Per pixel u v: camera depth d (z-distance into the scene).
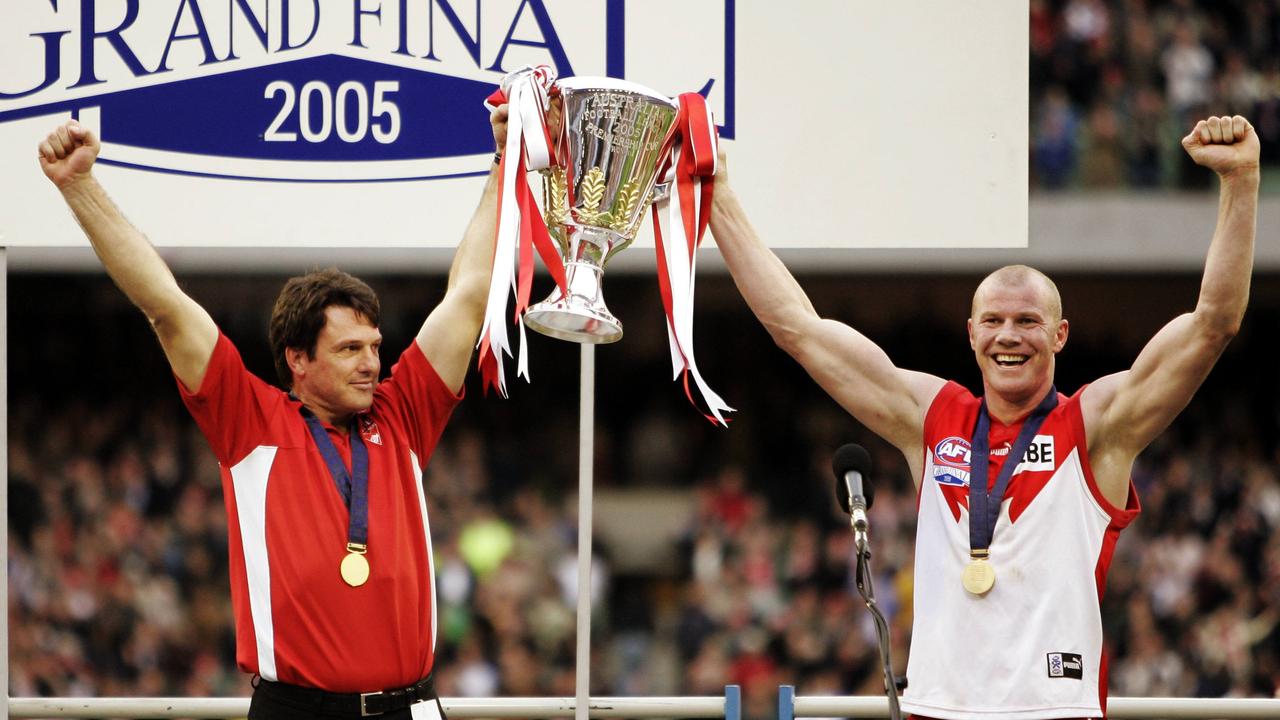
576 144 13.53
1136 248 45.41
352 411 13.15
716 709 16.12
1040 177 46.69
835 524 48.19
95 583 44.66
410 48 15.79
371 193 15.77
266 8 15.77
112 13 15.71
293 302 13.12
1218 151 12.60
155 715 16.14
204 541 46.41
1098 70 47.81
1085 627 13.06
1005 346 13.28
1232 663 42.72
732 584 45.34
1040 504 13.21
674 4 15.74
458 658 43.34
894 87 15.70
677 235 13.45
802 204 15.70
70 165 12.34
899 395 14.02
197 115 15.73
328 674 12.39
